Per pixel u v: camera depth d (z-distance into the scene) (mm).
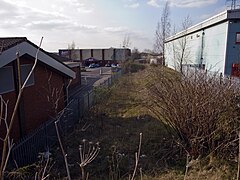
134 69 33719
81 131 7871
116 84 18812
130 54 45531
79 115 9508
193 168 4715
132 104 11070
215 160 4664
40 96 8250
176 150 5418
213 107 4770
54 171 5098
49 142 6508
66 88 10055
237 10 12438
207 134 4859
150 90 6215
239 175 2285
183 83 5309
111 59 57781
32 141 5645
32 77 7742
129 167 5121
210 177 4305
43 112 8430
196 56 19141
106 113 10062
